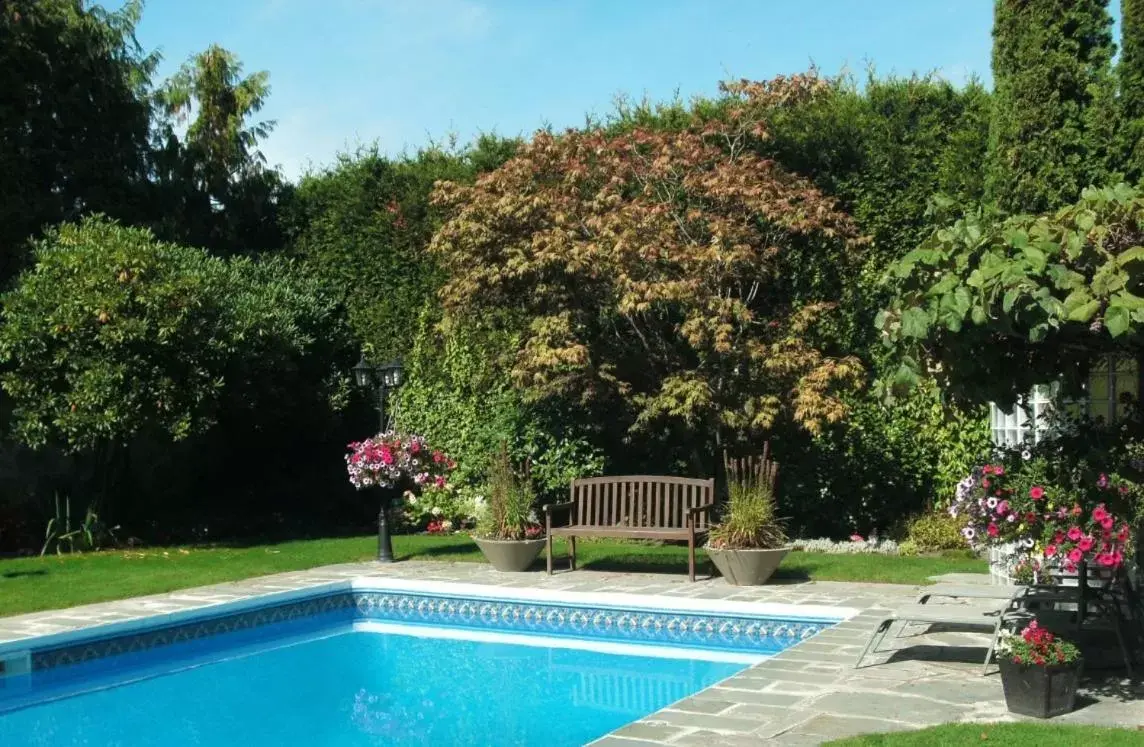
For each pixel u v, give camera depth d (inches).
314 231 592.4
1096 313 181.0
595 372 446.9
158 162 593.9
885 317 199.2
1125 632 222.7
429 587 351.9
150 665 291.9
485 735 219.3
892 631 267.6
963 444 427.8
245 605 321.4
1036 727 172.2
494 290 458.6
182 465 568.1
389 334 563.2
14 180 513.0
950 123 445.1
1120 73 341.1
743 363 435.8
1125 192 183.6
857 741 166.4
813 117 459.2
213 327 459.2
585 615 326.3
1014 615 231.6
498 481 397.1
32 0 519.5
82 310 432.1
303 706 245.9
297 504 590.6
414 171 563.8
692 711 191.6
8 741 221.0
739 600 311.0
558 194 458.0
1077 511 190.5
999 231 183.6
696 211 439.2
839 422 424.5
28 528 488.7
